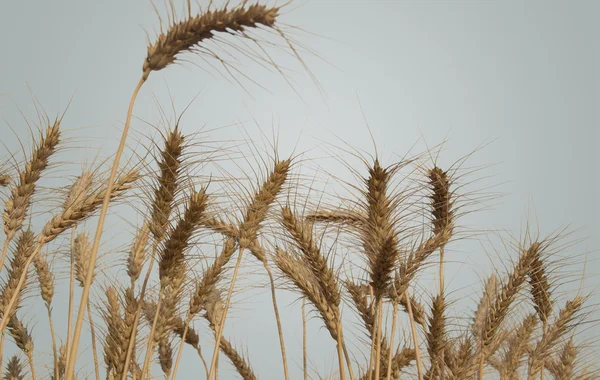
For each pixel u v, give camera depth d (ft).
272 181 2.65
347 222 2.59
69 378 2.19
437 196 2.65
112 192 2.47
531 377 2.71
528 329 2.75
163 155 2.45
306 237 2.50
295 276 2.56
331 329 2.51
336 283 2.50
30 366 2.72
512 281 2.60
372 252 2.50
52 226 2.45
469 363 2.66
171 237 2.47
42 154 2.56
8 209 2.54
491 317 2.60
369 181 2.47
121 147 2.20
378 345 2.44
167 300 2.61
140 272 2.69
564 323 2.71
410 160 2.45
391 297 2.52
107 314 2.63
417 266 2.51
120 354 2.47
